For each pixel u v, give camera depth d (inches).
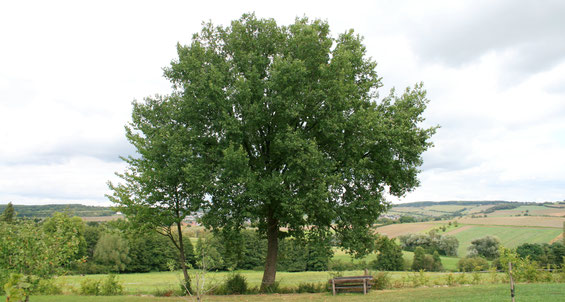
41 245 424.8
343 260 2343.8
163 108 879.7
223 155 815.7
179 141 801.6
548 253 2573.8
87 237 3139.8
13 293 247.6
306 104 837.8
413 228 4116.6
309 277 1635.1
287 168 879.7
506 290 717.9
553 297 591.2
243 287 861.2
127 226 816.3
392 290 833.5
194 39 925.8
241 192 763.4
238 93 784.9
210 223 770.2
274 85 791.1
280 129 832.9
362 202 842.8
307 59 852.0
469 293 695.7
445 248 3341.5
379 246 912.9
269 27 895.1
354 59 874.8
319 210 774.5
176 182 803.4
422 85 911.7
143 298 727.7
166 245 3115.2
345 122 810.2
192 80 835.4
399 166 892.0
